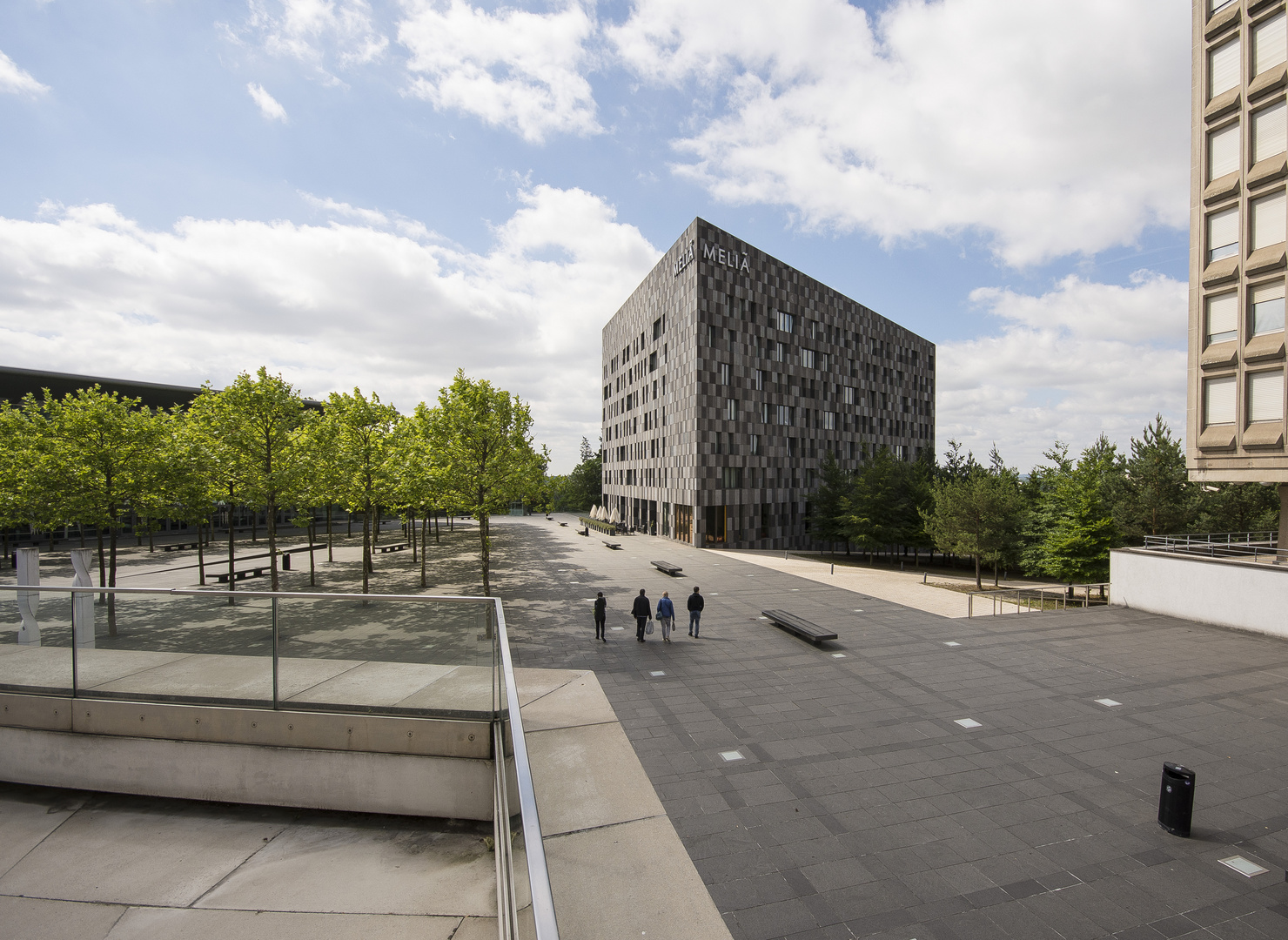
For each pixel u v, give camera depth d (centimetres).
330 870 618
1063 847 650
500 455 2319
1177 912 549
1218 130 1909
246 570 2709
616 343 7269
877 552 5241
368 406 2330
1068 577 2497
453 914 552
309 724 726
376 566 3259
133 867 623
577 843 628
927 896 569
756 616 1867
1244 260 1809
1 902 568
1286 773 818
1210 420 1916
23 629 762
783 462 5119
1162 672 1261
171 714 744
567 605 2053
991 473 3372
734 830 675
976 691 1152
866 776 807
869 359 6106
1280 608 1504
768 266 5016
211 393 2088
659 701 1102
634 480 6328
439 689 719
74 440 1678
